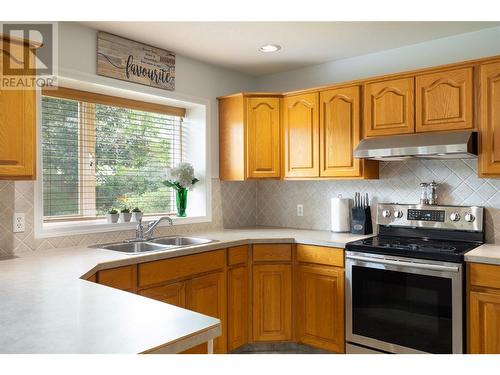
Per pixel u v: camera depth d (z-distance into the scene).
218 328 1.27
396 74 2.95
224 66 3.80
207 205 3.70
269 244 3.18
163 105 3.61
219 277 2.96
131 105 3.36
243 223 4.06
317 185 3.77
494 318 2.34
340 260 2.92
